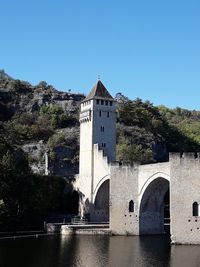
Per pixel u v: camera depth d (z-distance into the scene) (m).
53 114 168.25
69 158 142.25
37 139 153.50
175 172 72.56
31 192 95.56
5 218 89.31
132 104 184.62
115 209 87.38
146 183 83.06
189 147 183.88
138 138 162.75
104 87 114.12
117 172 88.38
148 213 85.56
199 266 51.03
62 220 103.81
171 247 66.88
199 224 69.50
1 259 54.34
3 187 89.38
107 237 81.38
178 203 71.62
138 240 76.12
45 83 199.25
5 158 92.00
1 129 152.25
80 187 112.25
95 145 107.50
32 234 86.31
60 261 53.31
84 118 112.50
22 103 179.12
